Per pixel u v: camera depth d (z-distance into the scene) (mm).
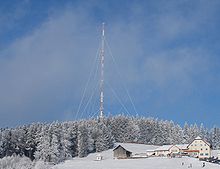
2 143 166250
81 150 189500
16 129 175875
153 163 134625
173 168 121125
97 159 172375
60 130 183125
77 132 194125
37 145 171875
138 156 174125
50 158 165000
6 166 117438
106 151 199000
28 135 175375
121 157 172375
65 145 179625
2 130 174125
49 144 167125
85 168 125312
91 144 196625
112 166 128875
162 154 183125
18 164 121938
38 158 165875
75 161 164750
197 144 185250
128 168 122625
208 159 151750
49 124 189875
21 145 173000
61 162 164000
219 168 121000
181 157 154250
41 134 170250
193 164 130125
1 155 164625
